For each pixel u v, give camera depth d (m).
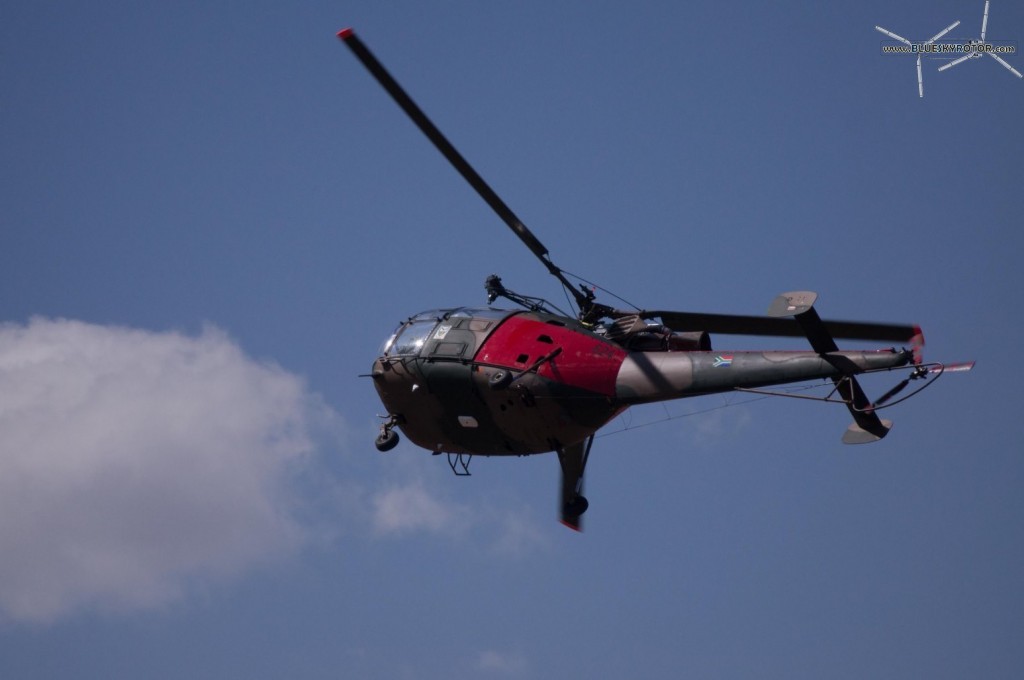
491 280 96.44
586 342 90.75
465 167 87.75
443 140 86.12
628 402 89.62
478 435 93.81
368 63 82.00
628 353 91.06
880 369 82.31
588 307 96.75
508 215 91.06
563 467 98.75
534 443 92.94
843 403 83.25
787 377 85.38
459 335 91.75
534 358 89.00
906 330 88.62
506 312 93.81
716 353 88.31
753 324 94.94
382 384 94.75
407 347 93.44
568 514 98.88
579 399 89.44
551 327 91.50
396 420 96.31
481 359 89.81
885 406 81.44
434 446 97.81
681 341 93.69
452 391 91.38
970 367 79.38
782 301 82.75
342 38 80.75
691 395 88.00
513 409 90.19
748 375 86.44
